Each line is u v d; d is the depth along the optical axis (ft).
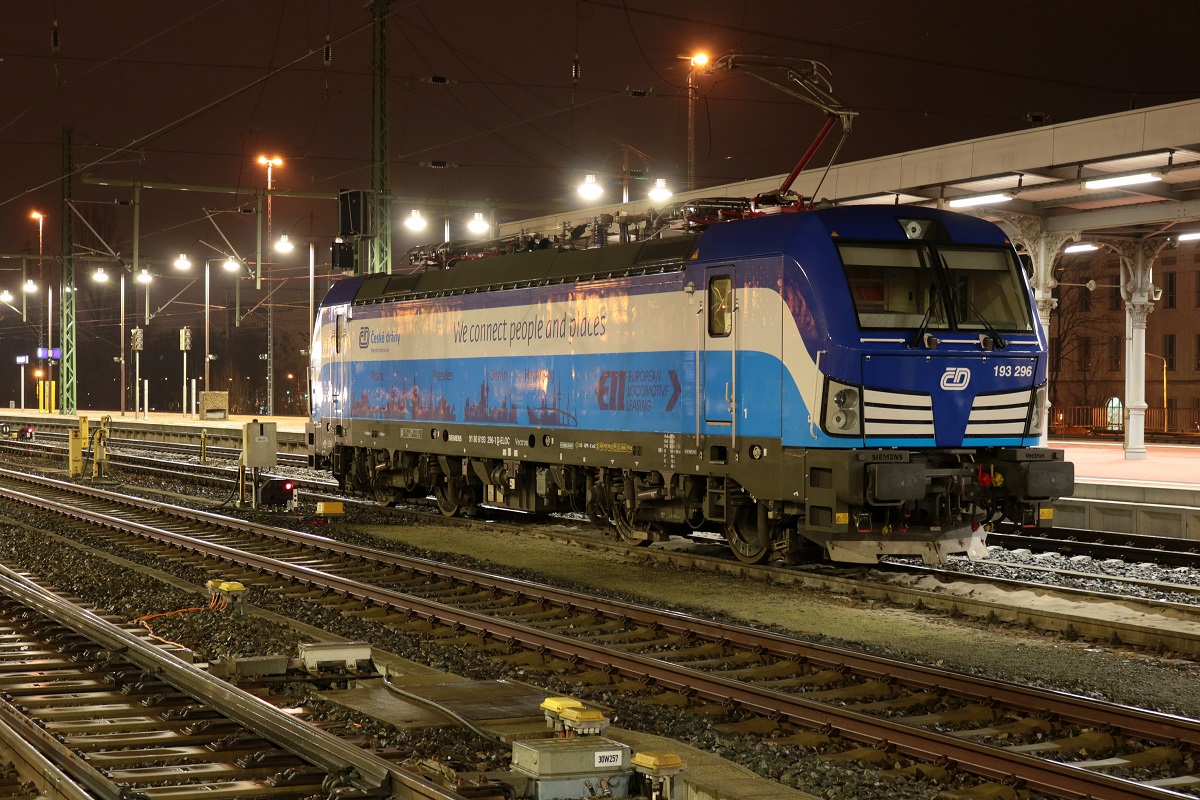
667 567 51.47
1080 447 113.70
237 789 22.12
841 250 43.91
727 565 49.37
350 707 28.04
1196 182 65.57
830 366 43.16
